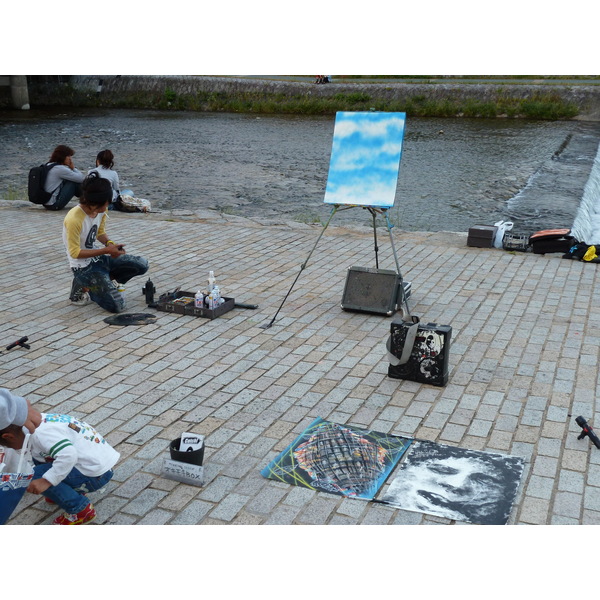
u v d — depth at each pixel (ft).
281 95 132.67
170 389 19.03
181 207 54.13
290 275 29.32
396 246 34.09
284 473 15.23
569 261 31.45
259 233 36.73
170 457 15.57
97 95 142.82
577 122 114.52
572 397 18.61
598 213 57.98
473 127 107.24
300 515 13.84
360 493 14.55
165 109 138.21
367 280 24.80
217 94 135.95
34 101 144.97
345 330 23.26
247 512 13.93
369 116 22.72
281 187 62.34
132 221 39.42
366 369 20.33
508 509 13.94
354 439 16.48
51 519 13.73
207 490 14.67
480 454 15.87
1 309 24.94
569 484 14.80
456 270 30.04
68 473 12.73
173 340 22.34
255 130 104.73
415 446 16.25
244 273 29.60
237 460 15.75
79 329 23.16
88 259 24.12
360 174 22.70
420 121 115.96
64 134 97.60
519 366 20.49
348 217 51.57
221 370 20.22
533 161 77.77
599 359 20.94
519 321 24.03
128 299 26.11
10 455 12.66
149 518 13.71
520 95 120.47
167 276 28.99
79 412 17.75
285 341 22.33
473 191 62.34
